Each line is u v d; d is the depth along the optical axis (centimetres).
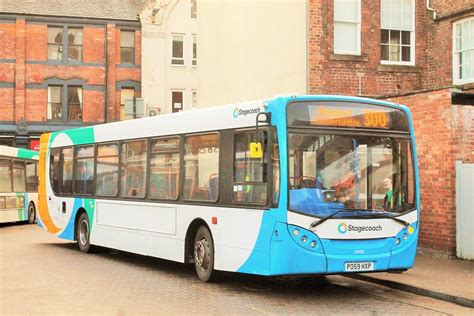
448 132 1352
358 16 1927
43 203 1844
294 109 984
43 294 1030
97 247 1655
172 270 1330
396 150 1042
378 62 1931
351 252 980
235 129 1078
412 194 1045
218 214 1104
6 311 895
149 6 4003
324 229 967
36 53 3853
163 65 4025
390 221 1012
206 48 2159
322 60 1883
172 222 1242
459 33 1892
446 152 1357
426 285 1062
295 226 957
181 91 4084
